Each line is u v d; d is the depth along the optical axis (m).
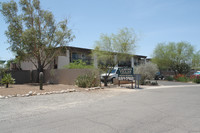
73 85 16.39
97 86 15.55
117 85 17.75
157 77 31.08
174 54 31.36
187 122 5.07
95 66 18.16
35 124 4.95
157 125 4.80
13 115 5.99
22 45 18.34
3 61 18.83
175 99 9.33
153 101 8.71
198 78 24.05
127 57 18.12
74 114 6.08
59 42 19.62
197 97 10.07
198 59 33.94
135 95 11.11
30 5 19.36
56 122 5.12
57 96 10.10
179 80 27.11
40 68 20.47
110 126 4.72
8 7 18.45
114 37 17.66
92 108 7.07
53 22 19.80
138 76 15.77
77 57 29.61
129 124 4.89
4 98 9.10
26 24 19.39
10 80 14.20
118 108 7.03
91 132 4.27
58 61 26.25
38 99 9.05
